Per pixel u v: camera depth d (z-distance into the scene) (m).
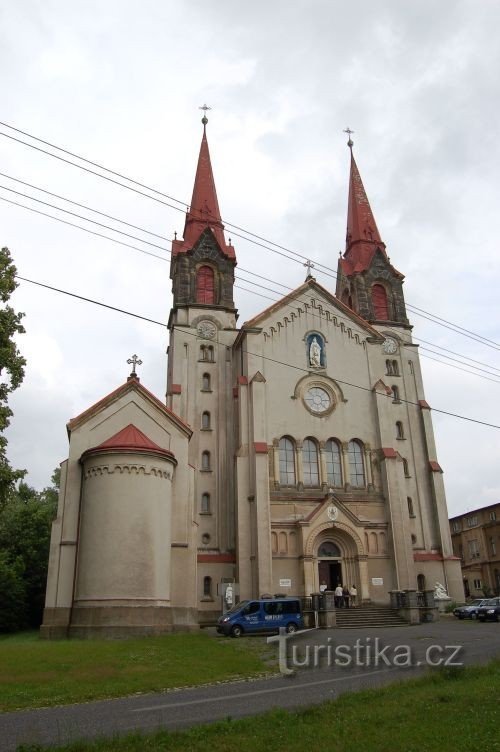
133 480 37.53
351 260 67.50
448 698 13.93
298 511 49.72
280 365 53.72
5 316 31.30
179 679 20.72
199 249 60.47
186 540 40.03
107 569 35.59
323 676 20.30
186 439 42.50
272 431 51.56
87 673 21.36
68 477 39.66
